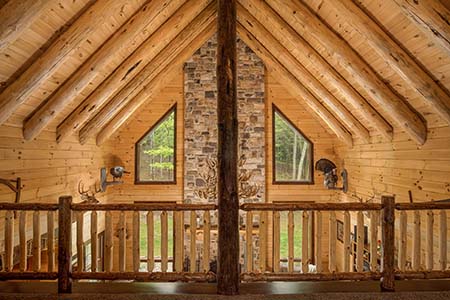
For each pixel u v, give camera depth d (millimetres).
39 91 4031
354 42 4367
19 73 3555
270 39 5812
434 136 4445
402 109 4559
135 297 3203
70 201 3367
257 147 8055
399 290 3344
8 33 2768
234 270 3312
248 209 3426
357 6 3814
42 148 4895
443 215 3471
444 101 3789
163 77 6441
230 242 3344
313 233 7902
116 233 7984
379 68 4398
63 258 3314
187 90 8016
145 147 8227
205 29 6336
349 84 5273
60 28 3467
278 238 3488
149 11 4176
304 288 3400
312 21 4488
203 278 3404
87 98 5062
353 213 7074
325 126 8039
